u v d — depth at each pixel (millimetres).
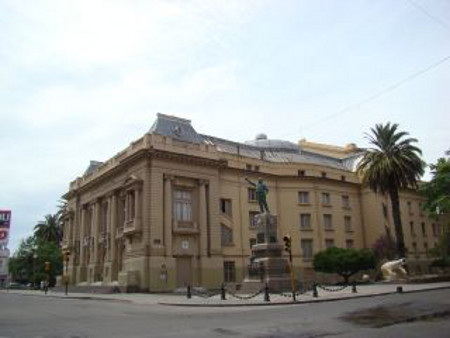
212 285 47094
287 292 33219
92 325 16828
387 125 48500
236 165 53875
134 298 34625
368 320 15516
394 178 46844
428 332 12367
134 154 46219
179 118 52438
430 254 65438
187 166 48281
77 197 63719
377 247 57250
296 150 67062
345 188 63438
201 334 13508
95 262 55344
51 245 90750
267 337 12453
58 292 54312
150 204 44688
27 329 15906
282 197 57219
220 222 50375
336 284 50281
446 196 46625
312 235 57188
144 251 43438
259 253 36625
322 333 12820
